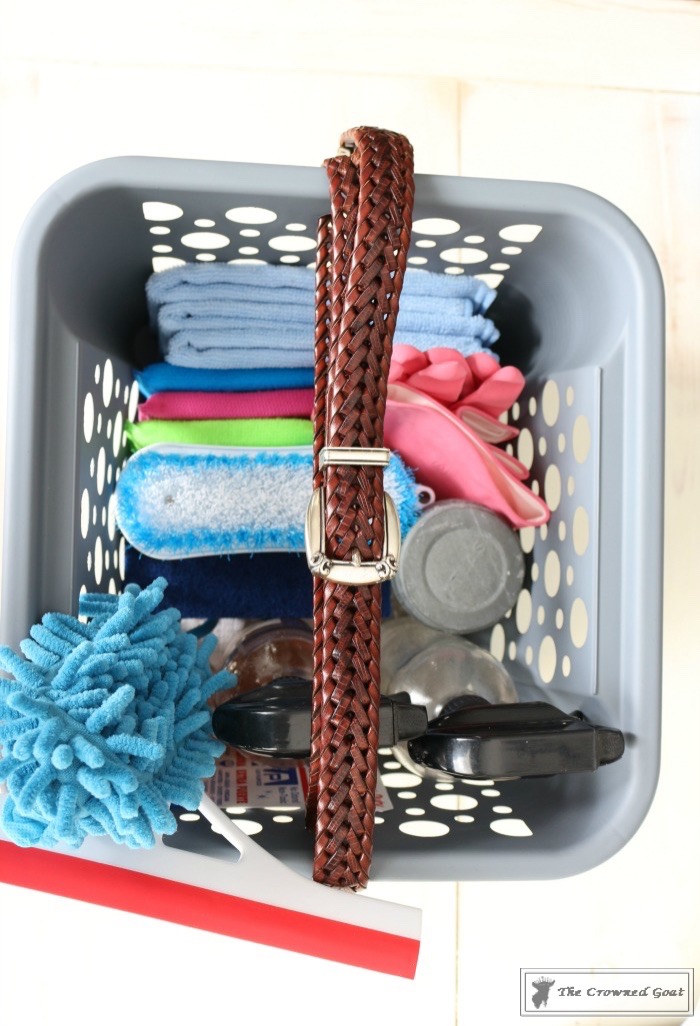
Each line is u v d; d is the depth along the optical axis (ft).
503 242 1.41
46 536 1.22
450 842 1.29
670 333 2.22
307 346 1.56
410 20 2.15
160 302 1.51
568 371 1.51
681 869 2.21
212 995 2.10
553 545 1.62
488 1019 2.16
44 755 1.00
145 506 1.45
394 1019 2.14
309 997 2.12
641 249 1.29
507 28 2.18
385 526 1.15
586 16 2.20
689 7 2.23
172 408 1.55
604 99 2.21
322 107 2.13
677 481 2.21
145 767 1.07
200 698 1.27
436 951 2.16
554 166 2.19
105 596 1.27
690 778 2.20
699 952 2.21
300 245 1.48
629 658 1.31
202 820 1.36
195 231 1.38
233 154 2.10
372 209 1.14
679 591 2.20
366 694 1.14
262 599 1.55
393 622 1.72
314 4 2.13
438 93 2.16
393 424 1.55
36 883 1.10
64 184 1.19
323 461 1.13
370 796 1.14
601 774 1.34
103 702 1.07
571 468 1.51
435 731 1.27
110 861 1.12
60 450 1.25
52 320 1.22
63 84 2.07
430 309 1.61
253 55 2.12
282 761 1.42
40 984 2.07
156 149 2.09
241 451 1.49
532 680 1.72
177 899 1.13
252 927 1.15
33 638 1.16
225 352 1.55
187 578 1.54
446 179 1.25
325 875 1.16
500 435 1.66
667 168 2.22
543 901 2.19
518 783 1.56
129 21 2.09
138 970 2.09
